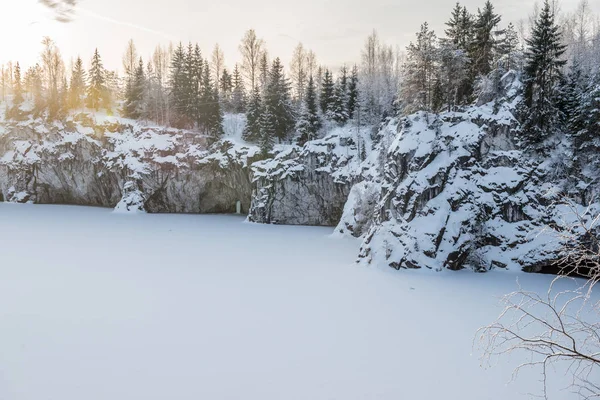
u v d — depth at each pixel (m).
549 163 29.62
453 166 29.42
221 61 87.69
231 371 12.00
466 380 11.68
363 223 39.31
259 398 10.52
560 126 31.08
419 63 36.88
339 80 69.94
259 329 15.55
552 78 32.19
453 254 26.19
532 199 28.55
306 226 50.12
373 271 25.78
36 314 16.73
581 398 10.57
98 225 45.59
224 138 63.78
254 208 52.97
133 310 17.56
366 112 59.66
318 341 14.44
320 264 28.08
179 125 66.31
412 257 26.06
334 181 49.50
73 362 12.39
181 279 23.27
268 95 61.09
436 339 14.70
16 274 23.48
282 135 61.69
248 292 20.77
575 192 27.83
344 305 18.75
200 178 60.91
